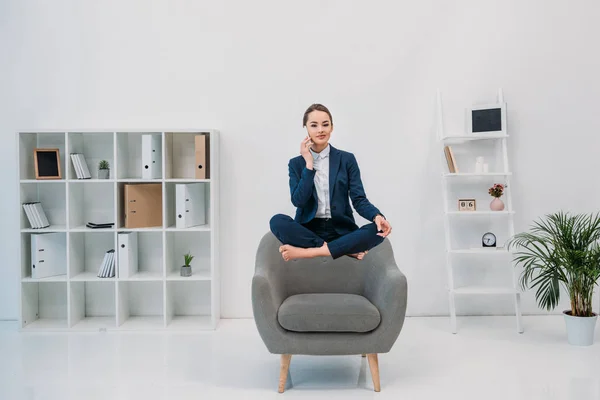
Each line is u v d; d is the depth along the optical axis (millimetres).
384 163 4648
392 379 3334
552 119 4672
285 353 3162
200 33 4633
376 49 4633
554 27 4648
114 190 4453
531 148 4680
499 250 4324
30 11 4609
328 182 3123
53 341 4105
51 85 4633
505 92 4664
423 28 4633
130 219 4395
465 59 4645
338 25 4633
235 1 4629
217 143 4582
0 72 4621
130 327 4371
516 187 4684
